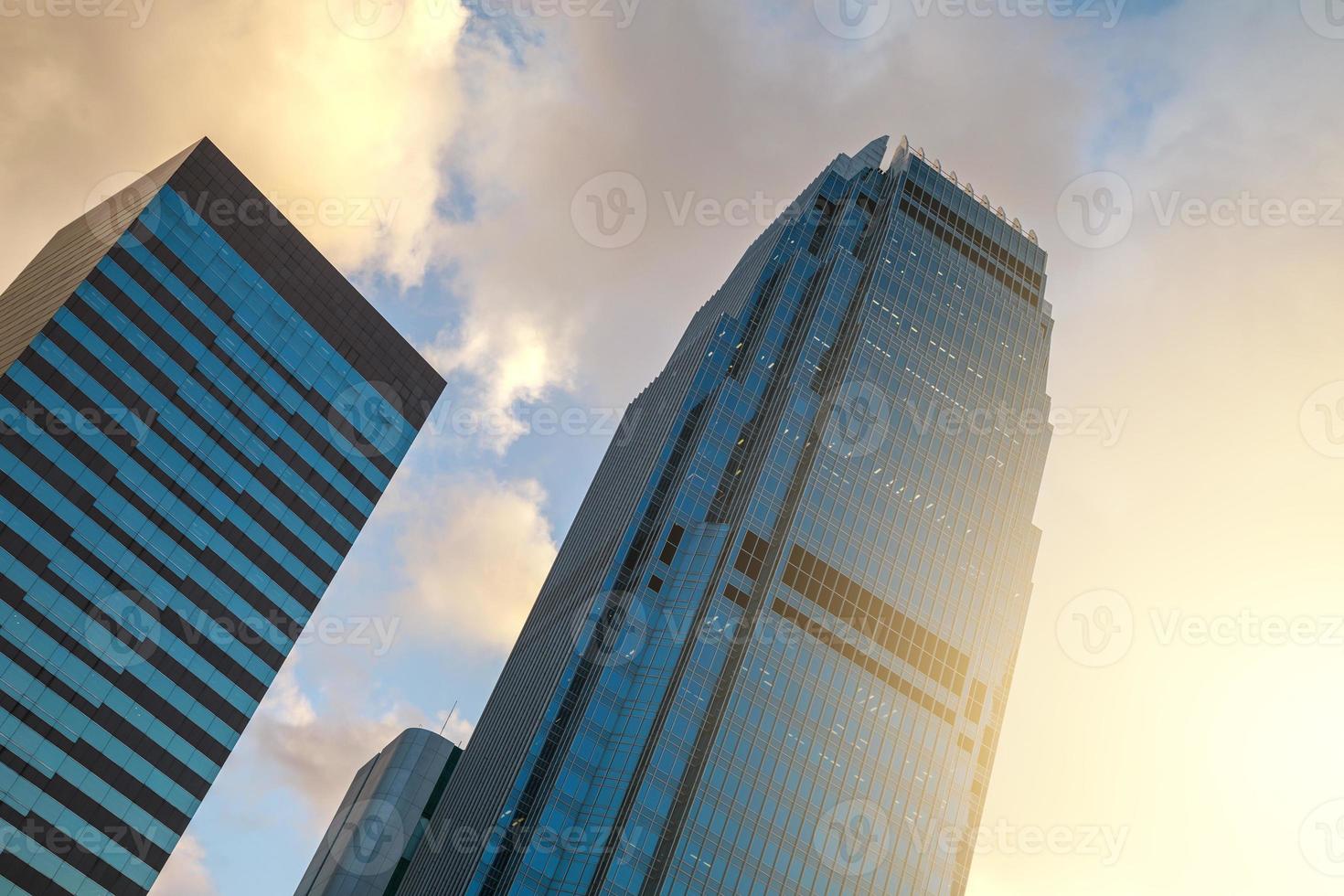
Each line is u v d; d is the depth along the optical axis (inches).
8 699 4761.3
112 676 5073.8
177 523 5482.3
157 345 5654.5
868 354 6953.7
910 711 6122.1
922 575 6505.9
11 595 4869.6
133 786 5022.1
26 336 5383.9
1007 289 7780.5
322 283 6486.2
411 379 6815.9
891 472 6692.9
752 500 6328.7
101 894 4820.4
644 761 5521.7
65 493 5142.7
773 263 7603.4
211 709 5374.0
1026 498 7126.0
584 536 7549.2
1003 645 6624.0
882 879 5654.5
